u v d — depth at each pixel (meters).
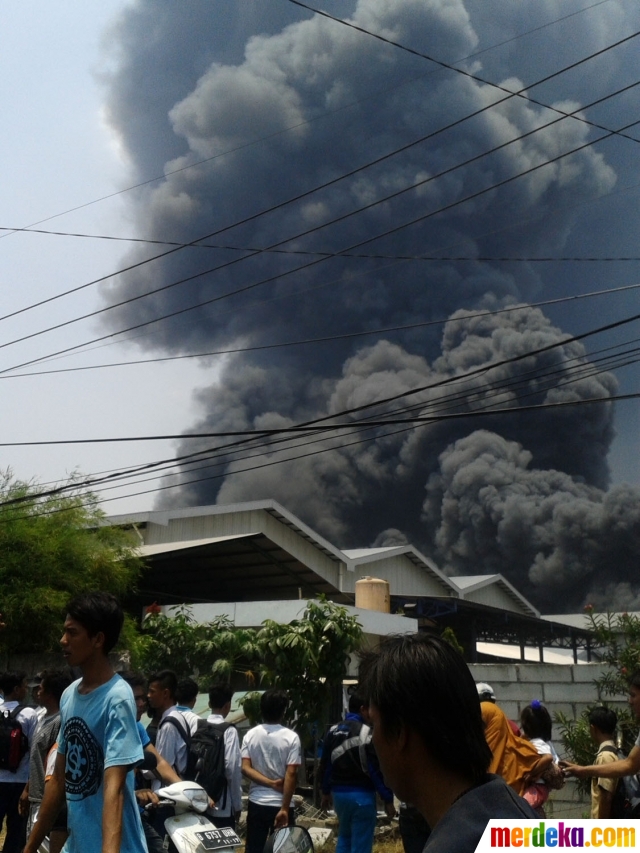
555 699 9.38
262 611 12.88
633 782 4.58
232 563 19.17
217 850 4.51
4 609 13.27
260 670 11.49
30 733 6.68
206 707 10.83
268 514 19.20
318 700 10.34
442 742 1.51
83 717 3.17
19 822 6.57
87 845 3.05
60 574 14.23
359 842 5.39
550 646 28.33
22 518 14.68
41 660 13.32
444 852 1.41
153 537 19.25
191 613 13.50
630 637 9.03
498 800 1.48
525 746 5.18
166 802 4.66
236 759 5.62
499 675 9.71
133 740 3.11
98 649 3.25
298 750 6.00
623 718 8.17
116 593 15.52
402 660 1.58
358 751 5.47
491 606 23.97
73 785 3.15
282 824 5.77
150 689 5.90
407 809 5.16
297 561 18.70
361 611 13.36
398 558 22.27
